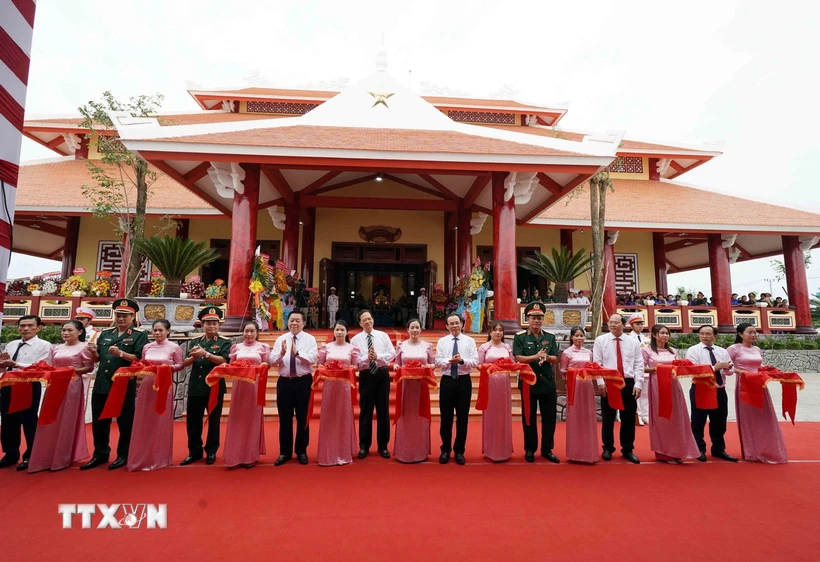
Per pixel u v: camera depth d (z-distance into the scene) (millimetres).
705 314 14969
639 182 18500
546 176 9938
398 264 16844
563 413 7316
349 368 4934
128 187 14648
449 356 5039
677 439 4922
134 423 4602
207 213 13617
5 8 2760
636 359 5211
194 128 8867
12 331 11797
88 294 13047
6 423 4676
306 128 9805
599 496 3979
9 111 2756
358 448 5590
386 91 10773
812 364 13930
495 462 4945
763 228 14648
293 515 3514
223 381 5105
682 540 3178
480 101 19266
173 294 9078
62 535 3156
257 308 9180
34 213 13656
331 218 15297
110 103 10102
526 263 16719
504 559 2896
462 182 12164
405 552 2969
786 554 3000
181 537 3137
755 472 4676
